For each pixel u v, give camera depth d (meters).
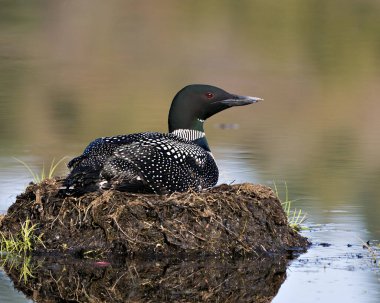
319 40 27.56
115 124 17.20
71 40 27.88
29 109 18.53
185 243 9.85
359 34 28.39
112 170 9.90
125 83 21.73
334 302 8.57
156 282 9.30
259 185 10.55
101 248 9.85
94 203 9.93
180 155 10.36
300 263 9.80
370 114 18.81
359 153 15.16
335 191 12.64
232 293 9.02
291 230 10.41
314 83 21.92
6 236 10.23
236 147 15.42
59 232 9.99
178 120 11.31
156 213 9.91
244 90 21.03
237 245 9.97
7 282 9.23
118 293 9.03
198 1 34.66
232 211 10.10
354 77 22.72
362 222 11.27
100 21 31.14
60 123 17.30
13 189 12.37
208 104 11.32
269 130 17.08
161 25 30.53
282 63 24.61
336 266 9.68
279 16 31.77
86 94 20.23
